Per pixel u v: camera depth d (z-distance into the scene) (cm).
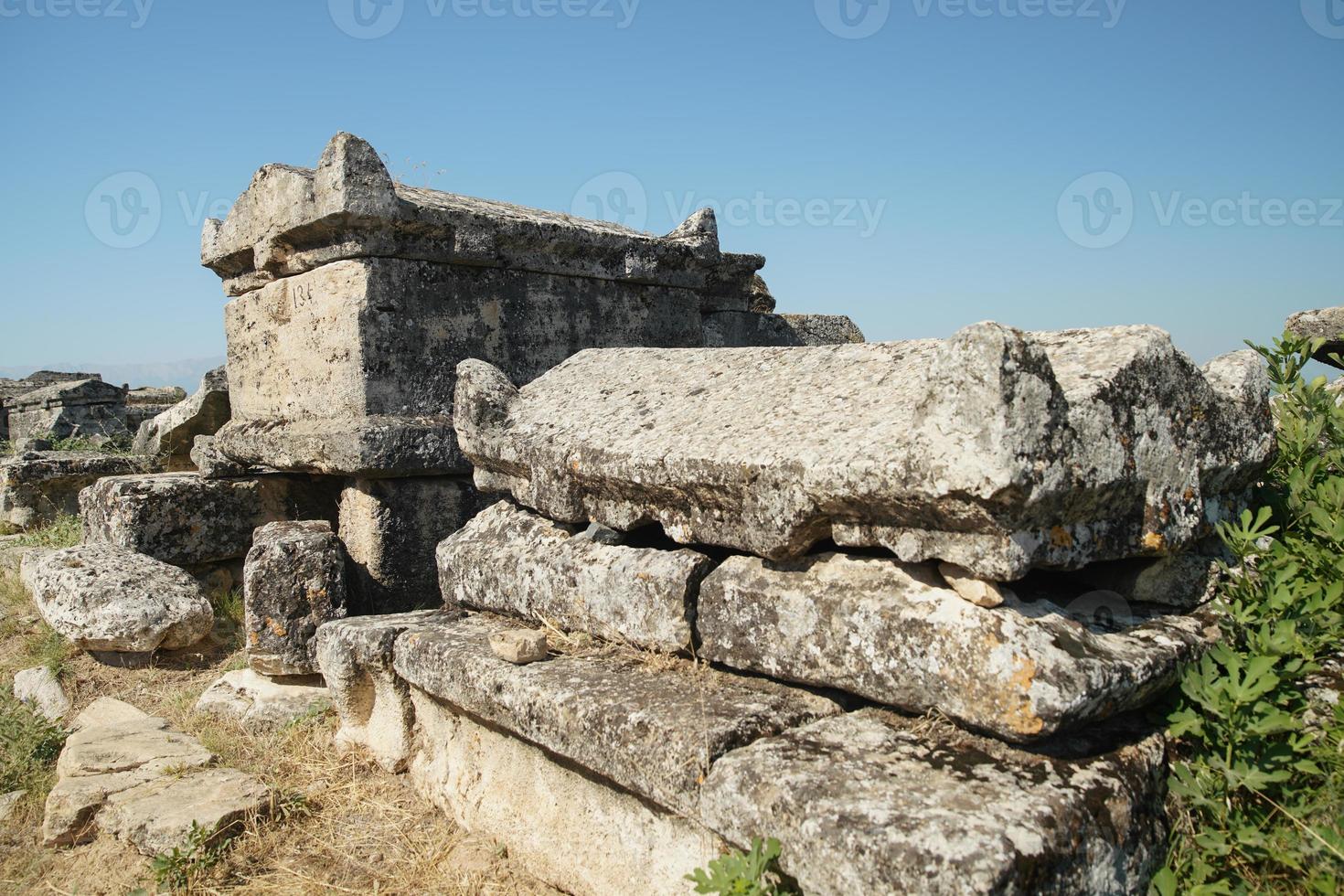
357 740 445
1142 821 246
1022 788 237
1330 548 304
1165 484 275
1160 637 275
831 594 284
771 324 885
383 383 557
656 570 334
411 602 571
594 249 641
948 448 242
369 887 356
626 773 295
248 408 656
